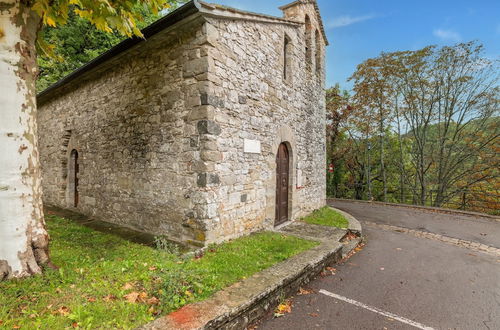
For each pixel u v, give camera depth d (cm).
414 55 1337
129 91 573
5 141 258
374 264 455
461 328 274
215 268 329
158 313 228
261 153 569
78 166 777
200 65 435
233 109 484
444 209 1040
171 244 411
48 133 924
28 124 275
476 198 1206
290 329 260
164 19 424
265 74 584
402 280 390
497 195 1150
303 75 784
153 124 519
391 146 1675
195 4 383
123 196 591
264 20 564
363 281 382
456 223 829
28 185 275
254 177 546
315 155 888
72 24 1102
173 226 478
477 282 390
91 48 1177
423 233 705
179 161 467
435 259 490
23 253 268
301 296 328
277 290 299
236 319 243
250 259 374
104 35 1146
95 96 683
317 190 907
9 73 260
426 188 1509
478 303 326
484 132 1252
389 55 1416
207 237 426
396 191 1711
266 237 496
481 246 590
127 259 348
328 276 394
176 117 473
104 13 293
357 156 1758
